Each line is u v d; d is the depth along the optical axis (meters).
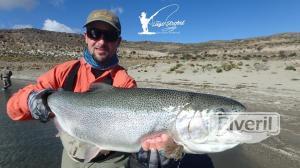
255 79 5.22
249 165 1.85
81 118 0.83
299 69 5.98
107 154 0.86
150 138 0.75
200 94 0.74
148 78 6.32
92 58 0.91
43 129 2.73
